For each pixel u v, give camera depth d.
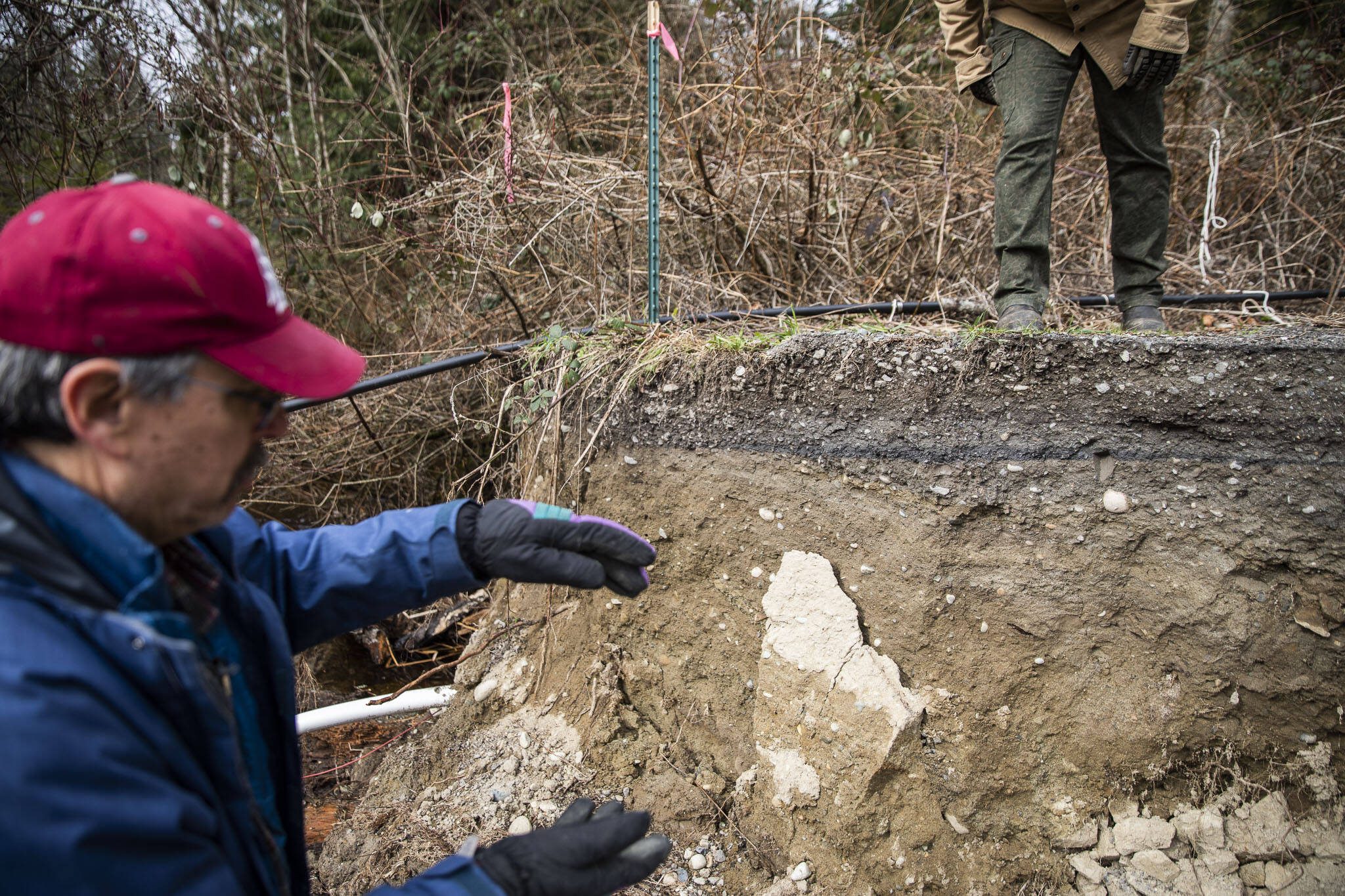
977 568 2.13
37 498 0.85
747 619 2.36
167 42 4.33
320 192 4.49
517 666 2.73
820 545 2.26
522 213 3.68
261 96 4.88
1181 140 4.55
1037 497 2.11
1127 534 2.08
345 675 3.34
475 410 3.90
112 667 0.83
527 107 4.47
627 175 3.72
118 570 0.86
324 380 0.99
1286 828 2.01
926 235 4.04
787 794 2.20
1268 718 2.04
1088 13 2.36
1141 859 2.04
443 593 1.29
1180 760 2.08
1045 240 2.49
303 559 1.27
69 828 0.74
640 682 2.50
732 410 2.35
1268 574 2.03
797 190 4.03
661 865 2.19
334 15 6.30
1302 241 4.00
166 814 0.80
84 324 0.80
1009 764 2.12
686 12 5.86
